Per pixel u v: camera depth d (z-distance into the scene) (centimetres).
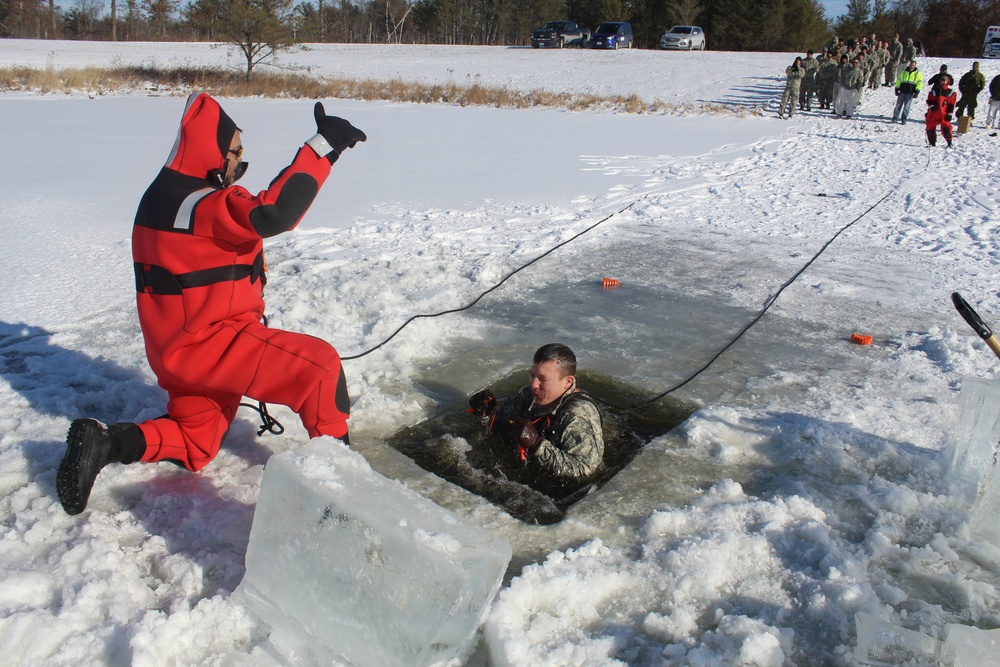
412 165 1382
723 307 677
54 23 7388
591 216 1000
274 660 263
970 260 838
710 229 967
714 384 520
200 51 4481
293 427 428
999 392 366
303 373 327
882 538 336
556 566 315
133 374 493
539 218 980
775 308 675
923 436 445
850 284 745
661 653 272
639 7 6356
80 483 312
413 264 756
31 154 1412
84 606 274
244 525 331
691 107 2594
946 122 1784
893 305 687
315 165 309
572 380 418
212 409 358
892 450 416
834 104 2447
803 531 341
